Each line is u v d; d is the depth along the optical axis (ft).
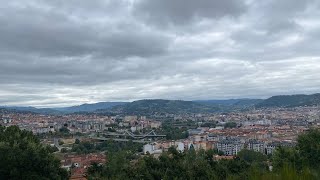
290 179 17.95
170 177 59.16
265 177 18.70
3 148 56.29
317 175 18.49
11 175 55.57
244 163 53.72
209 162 61.21
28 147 58.54
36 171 58.18
